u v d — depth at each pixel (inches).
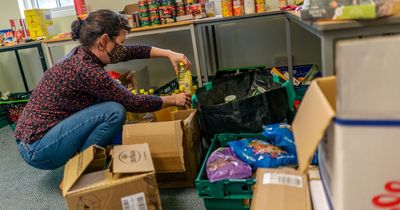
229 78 77.8
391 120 26.6
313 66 91.5
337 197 29.9
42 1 131.3
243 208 49.7
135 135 56.6
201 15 89.0
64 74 58.3
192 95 74.3
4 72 136.5
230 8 81.6
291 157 50.2
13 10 129.6
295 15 56.1
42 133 60.2
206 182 49.8
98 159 50.9
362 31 36.5
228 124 63.8
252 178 49.2
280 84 70.5
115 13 60.2
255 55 108.1
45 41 95.0
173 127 55.7
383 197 28.7
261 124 62.9
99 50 59.4
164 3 89.7
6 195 69.6
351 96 27.0
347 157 28.3
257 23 104.5
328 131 32.3
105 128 59.2
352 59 26.5
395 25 35.8
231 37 107.7
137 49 72.3
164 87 97.7
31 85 136.3
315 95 33.2
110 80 58.5
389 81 26.3
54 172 77.7
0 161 88.2
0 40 113.3
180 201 58.2
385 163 27.7
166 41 113.9
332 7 39.3
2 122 120.6
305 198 38.3
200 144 67.4
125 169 45.4
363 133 27.4
